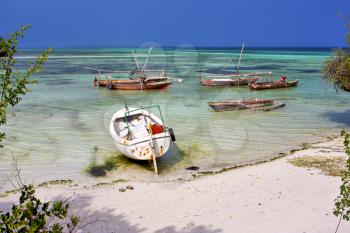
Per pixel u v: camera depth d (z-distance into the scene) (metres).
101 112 26.27
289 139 19.34
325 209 10.26
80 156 16.59
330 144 18.11
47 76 50.28
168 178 14.04
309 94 34.59
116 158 16.38
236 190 12.21
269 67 65.94
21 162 15.80
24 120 23.31
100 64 74.38
